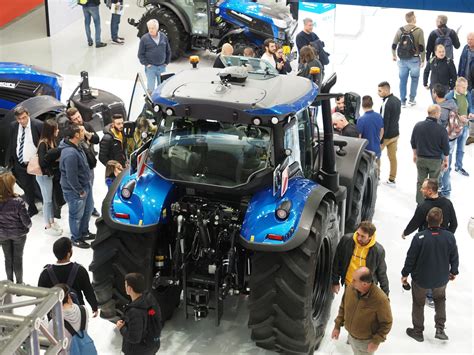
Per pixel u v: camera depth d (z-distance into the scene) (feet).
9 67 30.86
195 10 42.98
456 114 29.12
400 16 52.24
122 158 26.13
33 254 25.03
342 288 23.40
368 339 18.47
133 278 17.52
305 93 19.61
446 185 29.63
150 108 20.45
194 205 19.35
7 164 27.32
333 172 22.04
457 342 21.15
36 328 10.89
